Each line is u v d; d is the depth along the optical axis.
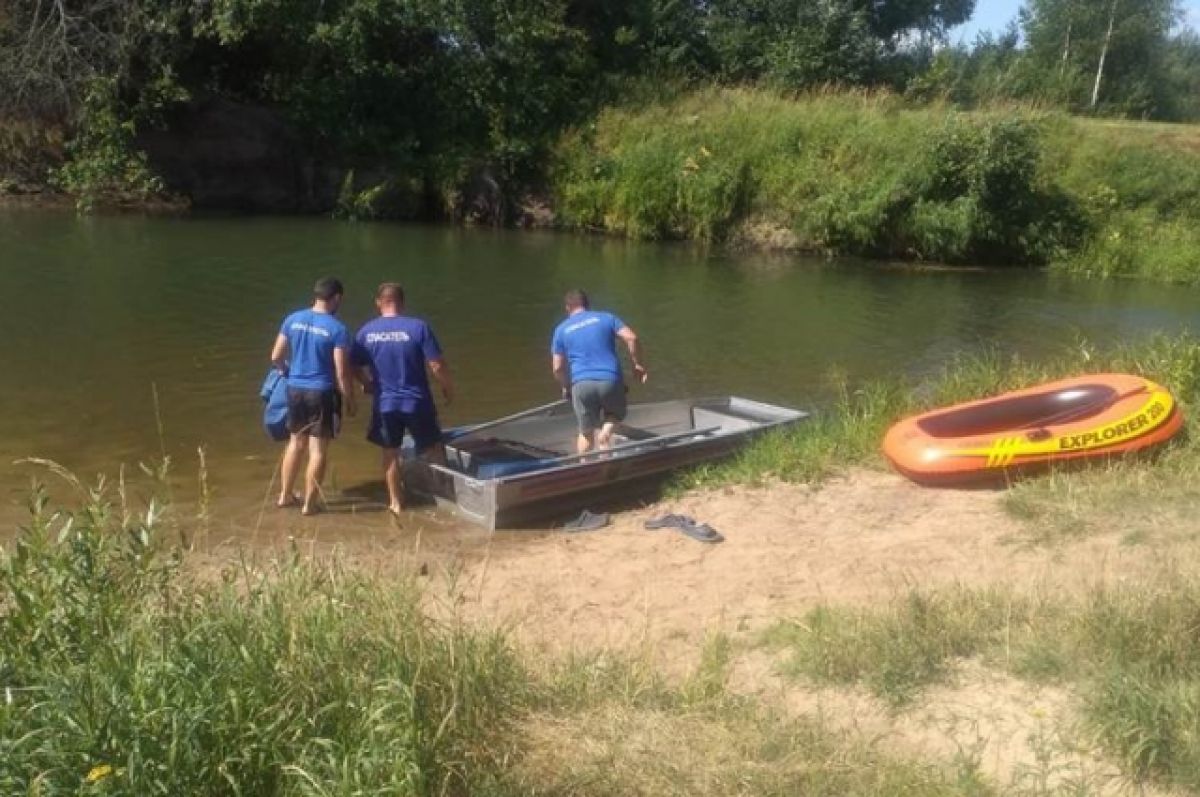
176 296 16.59
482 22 28.55
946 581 6.46
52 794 3.46
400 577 6.17
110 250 20.44
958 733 4.63
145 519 4.97
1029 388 9.73
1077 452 8.24
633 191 26.14
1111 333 16.70
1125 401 8.59
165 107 27.11
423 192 27.83
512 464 8.95
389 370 8.64
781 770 4.27
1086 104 40.12
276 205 28.38
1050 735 4.52
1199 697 4.50
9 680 3.90
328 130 28.11
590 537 8.12
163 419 10.70
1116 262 23.61
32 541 4.45
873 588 6.54
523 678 4.84
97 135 26.14
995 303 19.25
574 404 9.45
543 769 4.21
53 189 26.72
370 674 4.34
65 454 9.65
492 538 8.17
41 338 13.76
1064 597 5.78
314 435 8.56
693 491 8.97
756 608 6.48
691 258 23.44
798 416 10.42
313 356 8.52
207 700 3.83
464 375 12.92
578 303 9.61
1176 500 7.44
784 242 25.30
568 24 32.12
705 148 26.50
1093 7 47.44
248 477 9.27
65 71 26.19
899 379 11.71
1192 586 5.52
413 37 28.72
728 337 15.76
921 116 26.72
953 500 8.20
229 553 7.51
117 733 3.61
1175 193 25.08
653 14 32.56
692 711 4.77
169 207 26.89
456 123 28.67
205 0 26.84
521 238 25.20
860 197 24.69
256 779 3.77
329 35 27.33
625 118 28.33
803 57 32.50
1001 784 4.20
